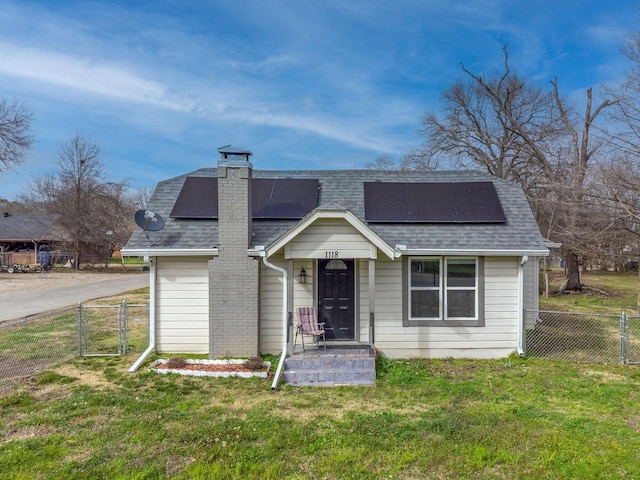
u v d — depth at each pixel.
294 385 7.89
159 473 4.71
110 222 39.44
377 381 8.13
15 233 42.59
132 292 22.38
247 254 9.34
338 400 7.09
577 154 23.30
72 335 11.85
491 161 29.80
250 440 5.54
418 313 9.88
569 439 5.56
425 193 11.10
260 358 9.08
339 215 8.54
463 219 10.34
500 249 9.52
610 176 16.94
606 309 17.88
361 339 9.72
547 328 13.31
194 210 10.53
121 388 7.53
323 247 8.72
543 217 23.80
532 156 26.16
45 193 40.25
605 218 18.16
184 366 8.79
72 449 5.23
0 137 31.25
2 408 6.52
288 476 4.70
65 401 6.83
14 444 5.33
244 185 9.42
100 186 38.72
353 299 9.84
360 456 5.11
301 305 9.72
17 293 21.80
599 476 4.70
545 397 7.20
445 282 9.87
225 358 9.22
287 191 11.23
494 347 9.84
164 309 9.84
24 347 10.42
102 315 15.38
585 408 6.71
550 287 26.50
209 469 4.76
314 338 9.60
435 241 9.77
